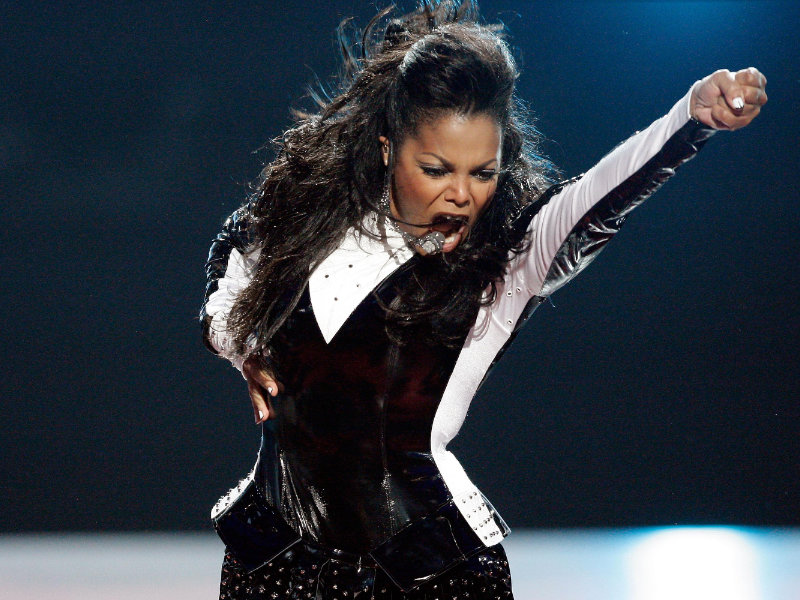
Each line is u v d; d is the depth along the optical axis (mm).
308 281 6109
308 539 6254
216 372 22094
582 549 18281
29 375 21969
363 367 5969
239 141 22781
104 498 21344
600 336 22516
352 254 6133
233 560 6496
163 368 22203
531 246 5898
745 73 4891
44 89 22578
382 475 6078
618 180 5449
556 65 22469
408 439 6070
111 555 17953
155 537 19906
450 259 5977
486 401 22141
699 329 22531
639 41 22391
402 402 6016
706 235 22797
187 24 22625
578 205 5625
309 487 6219
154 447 21734
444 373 6043
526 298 6074
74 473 21469
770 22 22234
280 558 6312
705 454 21984
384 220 6121
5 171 22562
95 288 22500
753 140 22828
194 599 14406
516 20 22375
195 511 21281
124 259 22625
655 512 21609
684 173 22875
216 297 6793
